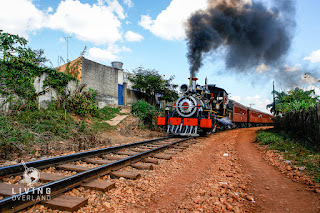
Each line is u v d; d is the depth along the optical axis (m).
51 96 11.50
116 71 17.50
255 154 7.47
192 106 12.07
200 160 6.55
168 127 12.60
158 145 8.80
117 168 4.94
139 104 16.27
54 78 11.67
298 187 4.06
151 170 5.15
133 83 20.25
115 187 3.92
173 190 4.00
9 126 7.44
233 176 4.78
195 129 11.81
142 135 12.48
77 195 3.45
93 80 15.12
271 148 7.93
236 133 14.66
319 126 7.05
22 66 9.93
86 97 13.45
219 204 3.29
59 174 4.48
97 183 3.86
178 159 6.45
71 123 10.34
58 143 7.76
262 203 3.40
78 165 5.28
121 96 18.52
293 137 8.83
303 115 8.69
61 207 2.92
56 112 10.59
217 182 4.37
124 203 3.31
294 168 5.22
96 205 3.17
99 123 12.34
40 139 7.58
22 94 9.88
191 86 12.74
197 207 3.20
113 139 9.98
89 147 7.73
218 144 9.91
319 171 4.78
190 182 4.47
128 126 13.19
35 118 9.12
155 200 3.51
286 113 12.08
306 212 3.06
